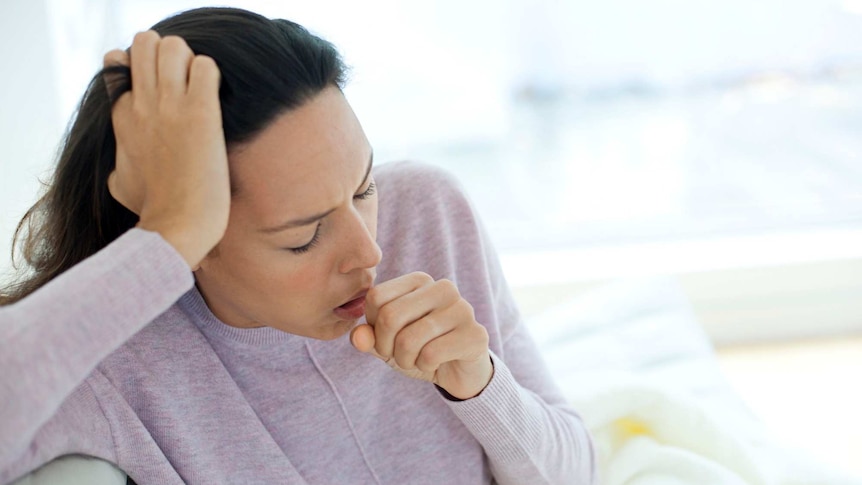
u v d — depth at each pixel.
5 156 1.67
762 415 1.72
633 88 2.35
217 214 0.73
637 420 1.39
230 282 0.82
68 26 1.83
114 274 0.69
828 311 2.03
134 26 1.89
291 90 0.74
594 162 2.32
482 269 1.12
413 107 2.22
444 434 1.08
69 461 0.83
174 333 0.94
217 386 0.95
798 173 2.29
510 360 1.14
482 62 2.25
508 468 1.02
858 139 2.29
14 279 0.98
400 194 1.10
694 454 1.31
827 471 1.34
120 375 0.90
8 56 1.67
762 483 1.31
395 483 1.06
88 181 0.85
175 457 0.93
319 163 0.75
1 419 0.65
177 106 0.73
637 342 1.68
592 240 2.14
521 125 2.33
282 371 0.99
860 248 2.02
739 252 2.05
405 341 0.82
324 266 0.79
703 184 2.27
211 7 0.80
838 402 1.76
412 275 0.85
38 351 0.66
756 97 2.32
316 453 1.02
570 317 1.76
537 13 2.27
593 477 1.12
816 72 2.29
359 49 2.11
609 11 2.29
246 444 0.97
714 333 2.04
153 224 0.73
